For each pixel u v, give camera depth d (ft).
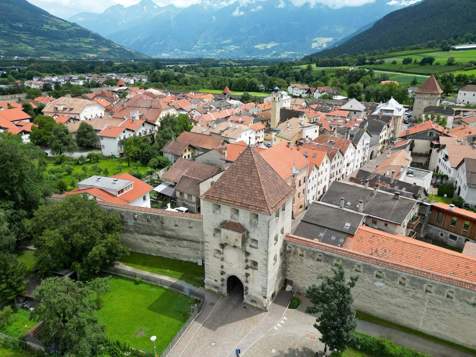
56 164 465.06
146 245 244.63
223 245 191.01
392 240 201.87
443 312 169.07
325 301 155.53
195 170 342.03
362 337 168.66
